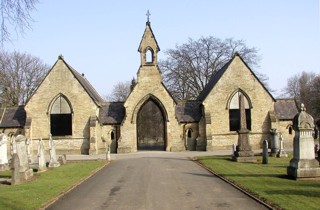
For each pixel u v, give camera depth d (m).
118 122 47.53
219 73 51.41
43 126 46.31
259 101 47.59
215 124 46.97
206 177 22.45
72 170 27.88
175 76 67.69
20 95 67.88
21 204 15.27
